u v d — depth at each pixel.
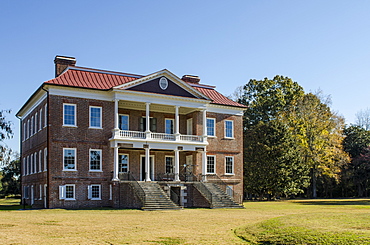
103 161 43.91
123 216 31.64
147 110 45.62
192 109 50.09
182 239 20.52
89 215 32.44
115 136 43.53
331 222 22.41
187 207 43.97
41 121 44.91
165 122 50.38
